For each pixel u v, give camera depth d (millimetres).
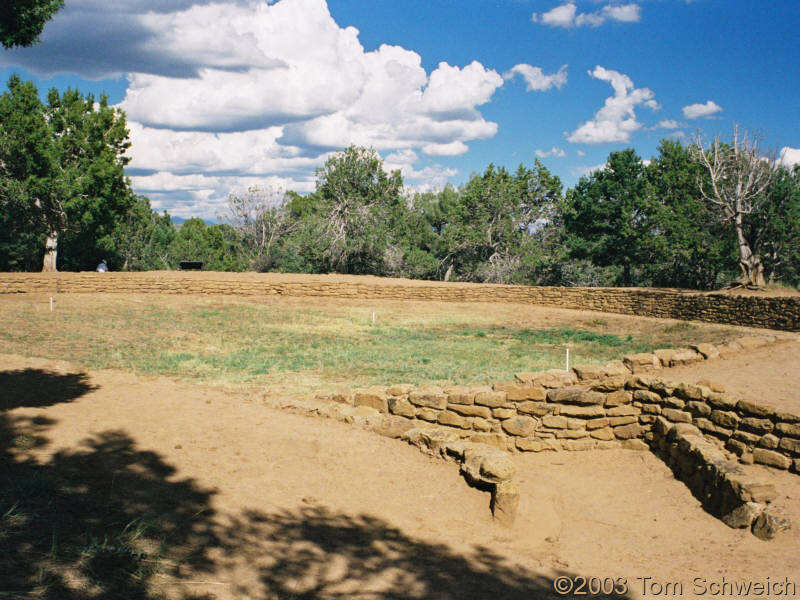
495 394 8602
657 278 46875
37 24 8164
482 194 49156
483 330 22969
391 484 7020
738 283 28609
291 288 29438
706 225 38938
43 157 32406
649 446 8438
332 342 18953
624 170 48000
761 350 12164
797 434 6895
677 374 10508
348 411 9086
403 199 50688
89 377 10711
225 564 4414
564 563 5316
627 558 5461
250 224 49094
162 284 27953
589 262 49688
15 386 9258
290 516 5699
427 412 8836
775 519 5668
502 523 6223
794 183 34875
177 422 8094
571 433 8523
